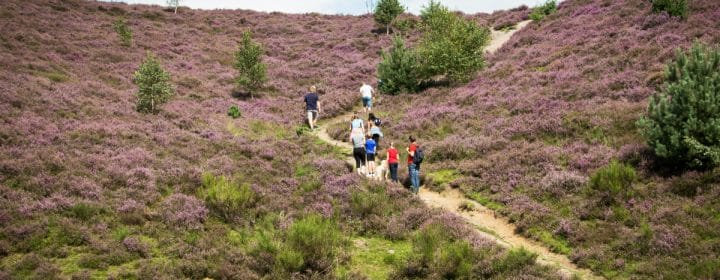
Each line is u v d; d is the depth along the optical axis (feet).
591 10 115.75
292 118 87.92
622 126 52.49
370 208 42.16
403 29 155.33
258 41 149.48
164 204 39.06
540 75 80.79
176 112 74.69
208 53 127.65
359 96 101.76
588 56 82.94
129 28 131.85
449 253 31.68
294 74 118.93
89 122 59.82
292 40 153.07
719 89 39.93
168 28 143.74
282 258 30.12
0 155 42.68
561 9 128.67
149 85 72.28
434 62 94.53
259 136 71.36
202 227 35.94
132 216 35.60
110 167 44.29
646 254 31.53
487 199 46.57
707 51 44.27
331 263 31.89
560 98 67.72
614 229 35.04
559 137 55.83
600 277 30.76
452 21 105.50
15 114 55.77
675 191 37.52
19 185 38.22
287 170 54.54
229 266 30.04
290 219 38.60
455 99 81.71
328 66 127.85
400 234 38.17
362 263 33.37
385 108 88.58
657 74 63.46
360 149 56.95
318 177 51.70
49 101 63.67
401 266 31.83
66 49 99.66
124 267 29.30
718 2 88.38
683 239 31.45
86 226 33.42
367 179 51.62
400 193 47.73
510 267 30.66
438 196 50.31
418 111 78.95
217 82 105.91
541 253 35.45
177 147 55.98
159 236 33.86
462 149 58.59
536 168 49.16
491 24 149.79
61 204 35.63
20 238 31.07
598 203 39.32
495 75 91.25
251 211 39.86
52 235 31.96
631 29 90.63
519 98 71.61
